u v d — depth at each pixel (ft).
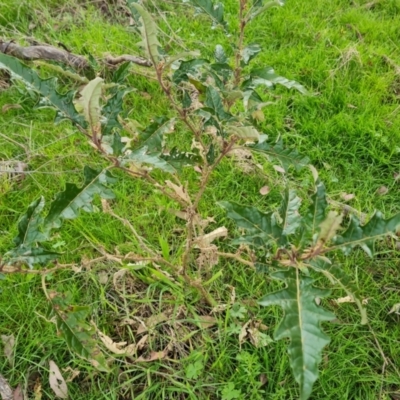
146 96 9.55
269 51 10.63
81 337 4.81
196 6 5.13
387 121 9.30
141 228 7.73
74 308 4.79
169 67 5.23
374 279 7.33
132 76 9.88
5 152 8.68
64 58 9.76
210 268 6.98
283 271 3.88
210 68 5.09
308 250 4.22
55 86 4.22
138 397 6.05
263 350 6.44
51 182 8.29
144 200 8.04
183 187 7.30
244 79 5.26
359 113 9.50
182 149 8.60
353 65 10.37
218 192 8.14
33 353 6.41
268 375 6.25
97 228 7.50
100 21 11.38
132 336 6.56
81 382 6.29
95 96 3.96
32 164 8.52
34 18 11.34
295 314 3.64
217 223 7.80
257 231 4.25
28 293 6.90
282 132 9.21
